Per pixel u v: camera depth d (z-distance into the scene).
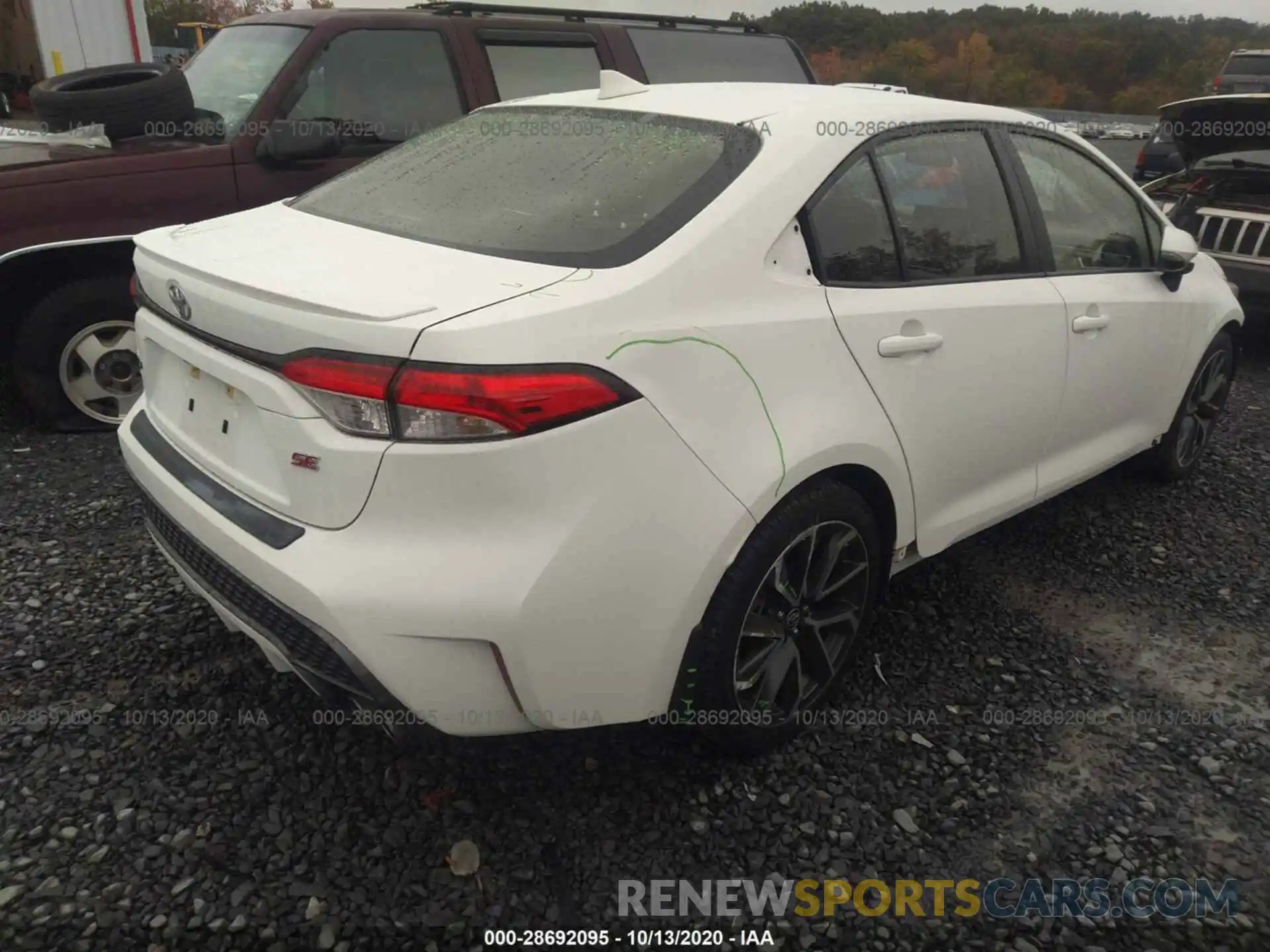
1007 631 3.17
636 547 1.97
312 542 1.93
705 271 2.15
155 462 2.41
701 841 2.26
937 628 3.16
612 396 1.92
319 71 4.51
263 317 1.95
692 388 2.05
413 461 1.82
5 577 3.16
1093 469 3.55
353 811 2.29
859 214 2.53
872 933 2.06
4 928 1.94
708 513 2.06
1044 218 3.16
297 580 1.90
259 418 2.03
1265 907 2.16
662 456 2.00
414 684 1.90
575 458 1.88
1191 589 3.49
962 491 2.93
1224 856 2.30
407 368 1.81
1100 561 3.65
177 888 2.06
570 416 1.86
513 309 1.89
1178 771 2.56
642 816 2.32
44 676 2.69
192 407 2.30
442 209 2.48
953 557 3.64
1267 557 3.74
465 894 2.09
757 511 2.14
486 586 1.84
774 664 2.43
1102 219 3.47
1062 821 2.38
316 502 1.93
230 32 5.02
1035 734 2.68
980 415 2.84
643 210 2.26
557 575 1.88
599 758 2.49
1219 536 3.90
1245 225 6.41
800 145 2.45
